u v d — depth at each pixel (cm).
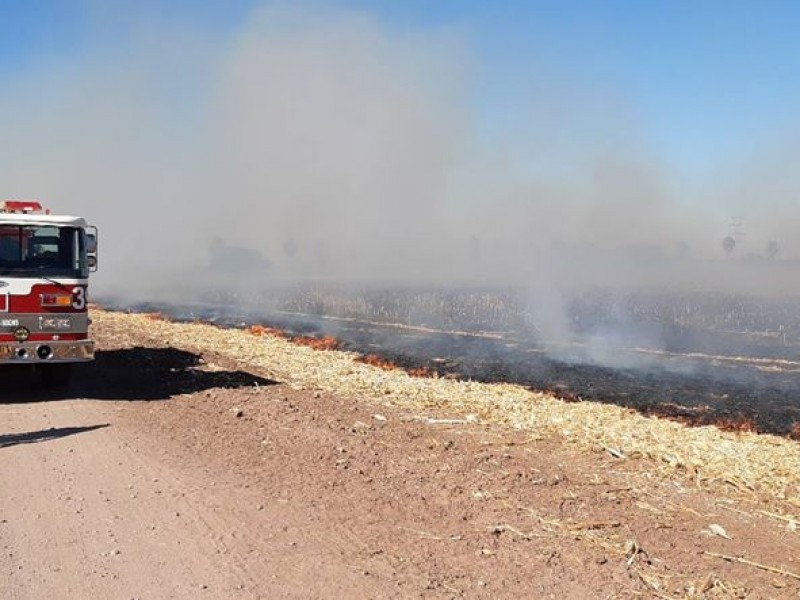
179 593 419
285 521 533
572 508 573
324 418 882
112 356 1435
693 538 519
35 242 978
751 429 1055
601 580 443
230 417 875
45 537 498
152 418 870
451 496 593
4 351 954
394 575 445
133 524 523
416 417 932
